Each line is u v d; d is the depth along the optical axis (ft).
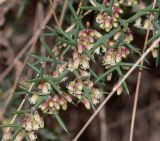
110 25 0.99
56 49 1.06
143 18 1.14
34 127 0.95
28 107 1.26
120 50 0.99
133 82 1.88
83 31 0.99
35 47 1.55
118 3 1.01
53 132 1.62
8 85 1.65
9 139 1.00
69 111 1.83
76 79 0.97
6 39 1.75
